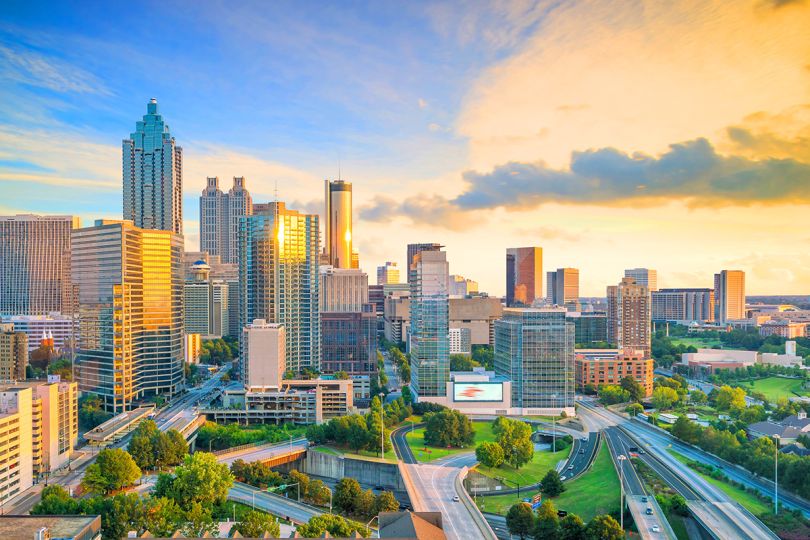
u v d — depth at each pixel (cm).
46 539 17288
